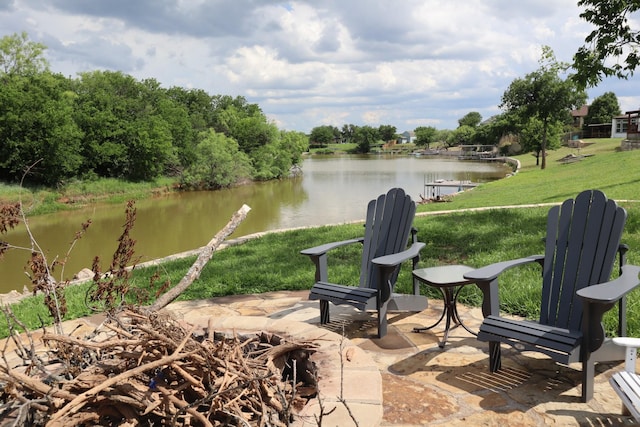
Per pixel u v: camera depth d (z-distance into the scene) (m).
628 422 2.55
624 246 3.16
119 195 36.47
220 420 2.25
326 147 154.50
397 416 2.69
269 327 3.32
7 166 33.94
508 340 2.95
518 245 7.03
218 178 41.97
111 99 44.75
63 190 34.53
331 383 2.49
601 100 75.88
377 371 2.62
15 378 1.94
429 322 4.27
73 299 5.24
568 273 3.29
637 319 3.86
